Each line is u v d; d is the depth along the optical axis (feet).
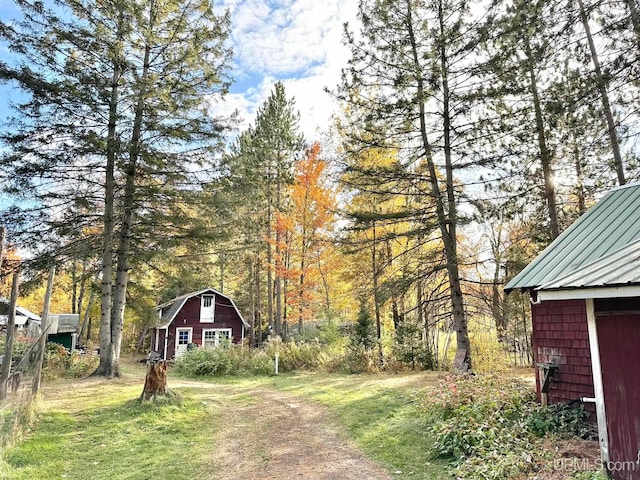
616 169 41.09
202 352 55.47
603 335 15.80
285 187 86.48
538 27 33.24
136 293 46.83
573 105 32.60
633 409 14.73
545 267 25.94
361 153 45.27
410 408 27.66
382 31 41.45
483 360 55.83
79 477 18.10
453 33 38.52
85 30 38.42
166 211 44.21
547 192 43.16
